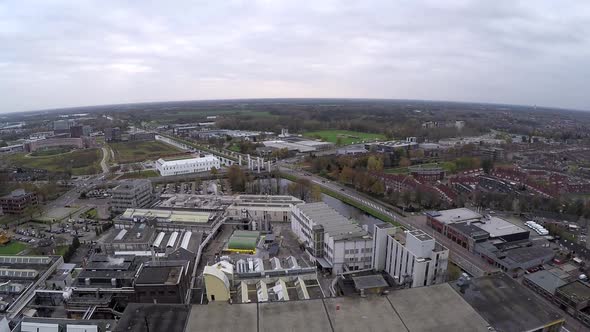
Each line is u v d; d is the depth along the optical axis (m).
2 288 111.94
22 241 173.00
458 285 96.62
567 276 132.62
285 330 79.44
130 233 155.88
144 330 78.62
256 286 110.19
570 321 112.19
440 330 79.19
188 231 161.75
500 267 144.25
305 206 169.38
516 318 83.31
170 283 104.81
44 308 110.94
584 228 187.38
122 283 113.56
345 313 85.50
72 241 167.88
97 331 86.31
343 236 138.38
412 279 113.56
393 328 80.00
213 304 88.69
